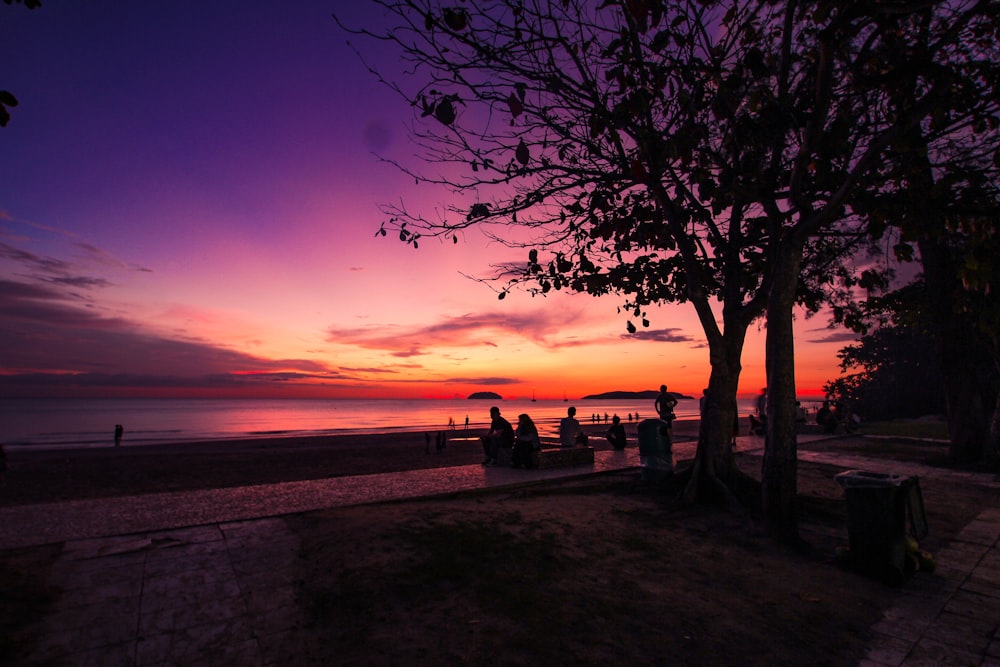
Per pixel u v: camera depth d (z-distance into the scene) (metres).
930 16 5.48
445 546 6.01
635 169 5.72
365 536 6.25
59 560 5.41
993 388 15.46
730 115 5.93
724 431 8.76
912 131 5.96
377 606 4.46
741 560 5.97
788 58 6.05
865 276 8.51
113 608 4.33
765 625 4.30
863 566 5.50
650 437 10.45
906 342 39.34
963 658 3.80
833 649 3.92
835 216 6.88
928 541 6.88
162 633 3.95
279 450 26.72
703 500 8.59
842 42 5.32
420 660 3.62
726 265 9.23
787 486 6.68
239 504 8.30
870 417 40.75
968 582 5.38
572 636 4.02
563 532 6.85
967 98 5.63
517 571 5.38
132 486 13.23
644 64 5.38
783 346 6.87
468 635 4.00
